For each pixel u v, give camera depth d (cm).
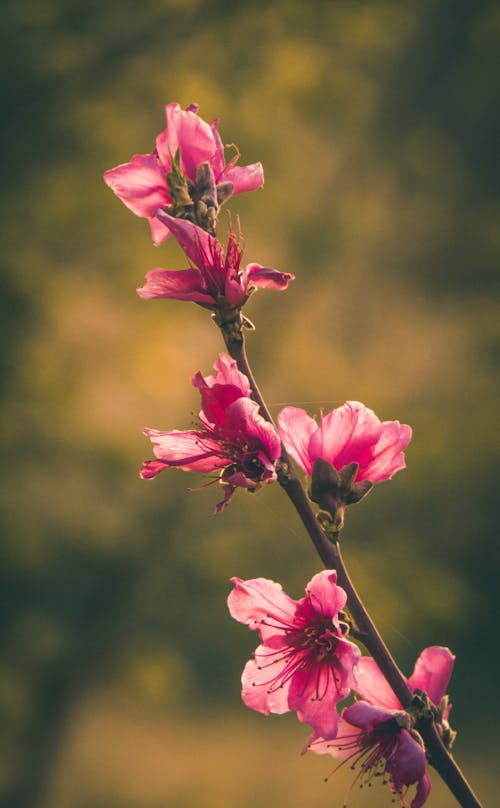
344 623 60
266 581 61
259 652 61
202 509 210
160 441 61
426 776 59
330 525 61
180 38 200
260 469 61
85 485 200
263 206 207
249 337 214
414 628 203
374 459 62
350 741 61
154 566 204
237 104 206
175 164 62
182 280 61
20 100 188
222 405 61
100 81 197
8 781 189
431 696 61
